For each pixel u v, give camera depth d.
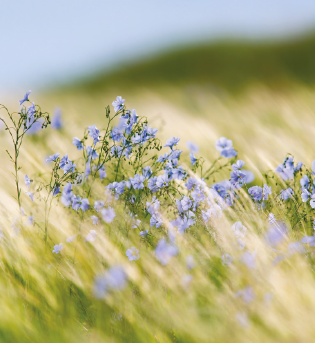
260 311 0.95
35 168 1.27
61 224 1.07
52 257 1.04
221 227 1.03
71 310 0.99
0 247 1.05
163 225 1.05
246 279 0.98
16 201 1.11
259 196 1.08
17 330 0.95
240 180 1.09
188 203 1.06
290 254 1.00
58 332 0.95
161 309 0.97
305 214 1.06
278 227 1.04
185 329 0.95
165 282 0.99
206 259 1.02
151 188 1.09
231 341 0.94
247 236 1.03
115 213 1.07
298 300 0.95
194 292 0.98
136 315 0.97
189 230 1.06
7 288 1.00
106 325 0.97
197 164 1.11
